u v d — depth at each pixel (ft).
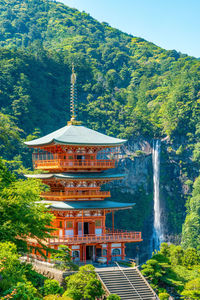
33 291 105.81
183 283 201.87
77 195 216.13
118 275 188.65
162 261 204.64
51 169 227.40
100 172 226.38
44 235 141.18
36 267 197.16
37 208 138.51
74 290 161.38
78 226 213.66
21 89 629.92
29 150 513.45
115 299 162.91
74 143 211.00
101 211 217.97
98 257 211.61
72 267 181.88
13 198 130.41
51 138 222.69
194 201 579.89
